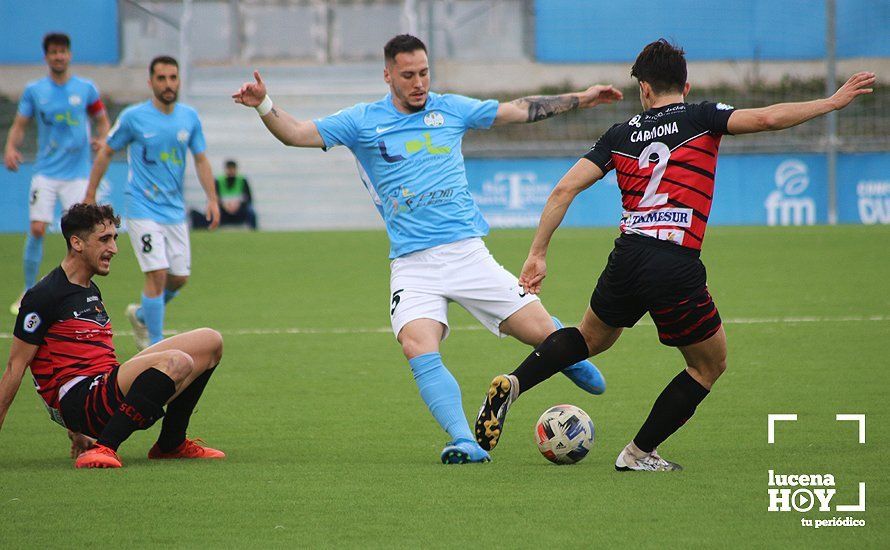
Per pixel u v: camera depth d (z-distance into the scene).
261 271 54.72
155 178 34.72
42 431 24.52
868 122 81.50
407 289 22.19
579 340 19.89
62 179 43.09
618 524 16.08
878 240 62.28
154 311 34.59
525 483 18.70
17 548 15.34
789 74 81.44
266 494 18.20
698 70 81.69
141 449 22.70
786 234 65.88
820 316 39.91
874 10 79.81
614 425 24.25
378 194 22.86
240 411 26.50
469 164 75.31
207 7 92.69
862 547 14.96
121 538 15.77
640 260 18.58
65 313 20.62
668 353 33.62
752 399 26.48
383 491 18.30
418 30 87.62
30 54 79.56
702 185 18.50
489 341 36.84
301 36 95.44
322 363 33.03
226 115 84.38
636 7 80.38
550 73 85.50
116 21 80.62
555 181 75.81
